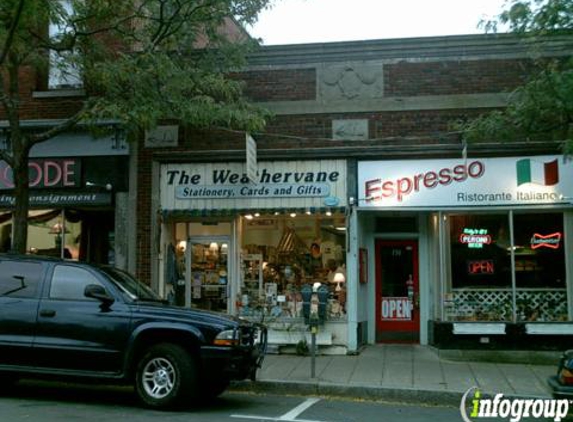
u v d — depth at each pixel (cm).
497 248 1320
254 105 1329
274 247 1413
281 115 1384
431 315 1425
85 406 871
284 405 935
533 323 1267
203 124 1245
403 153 1335
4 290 909
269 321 1362
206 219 1439
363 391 1017
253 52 1380
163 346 857
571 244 1294
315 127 1373
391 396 1007
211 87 1254
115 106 1093
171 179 1416
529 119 1057
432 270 1422
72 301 888
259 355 936
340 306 1354
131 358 860
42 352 873
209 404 919
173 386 844
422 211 1367
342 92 1374
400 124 1352
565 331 1255
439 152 1325
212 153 1391
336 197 1353
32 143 1126
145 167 1425
